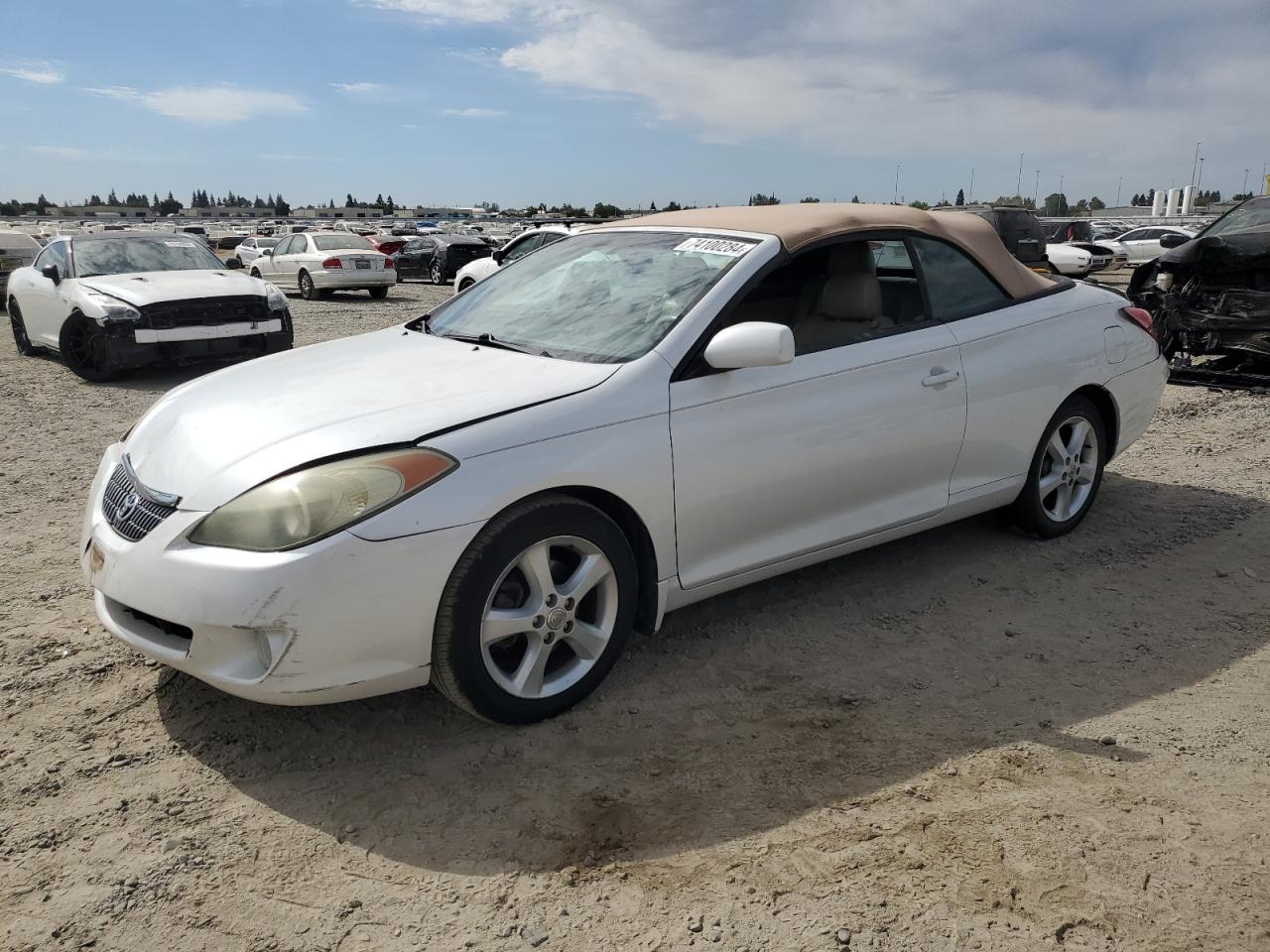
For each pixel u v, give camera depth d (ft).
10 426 24.41
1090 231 91.25
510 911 7.55
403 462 9.05
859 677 11.20
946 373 12.90
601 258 13.08
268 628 8.63
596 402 10.10
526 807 8.84
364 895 7.73
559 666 10.50
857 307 12.57
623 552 10.31
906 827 8.46
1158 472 19.36
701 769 9.41
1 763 9.47
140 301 30.50
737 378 11.05
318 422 9.70
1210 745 9.75
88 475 19.76
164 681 11.09
